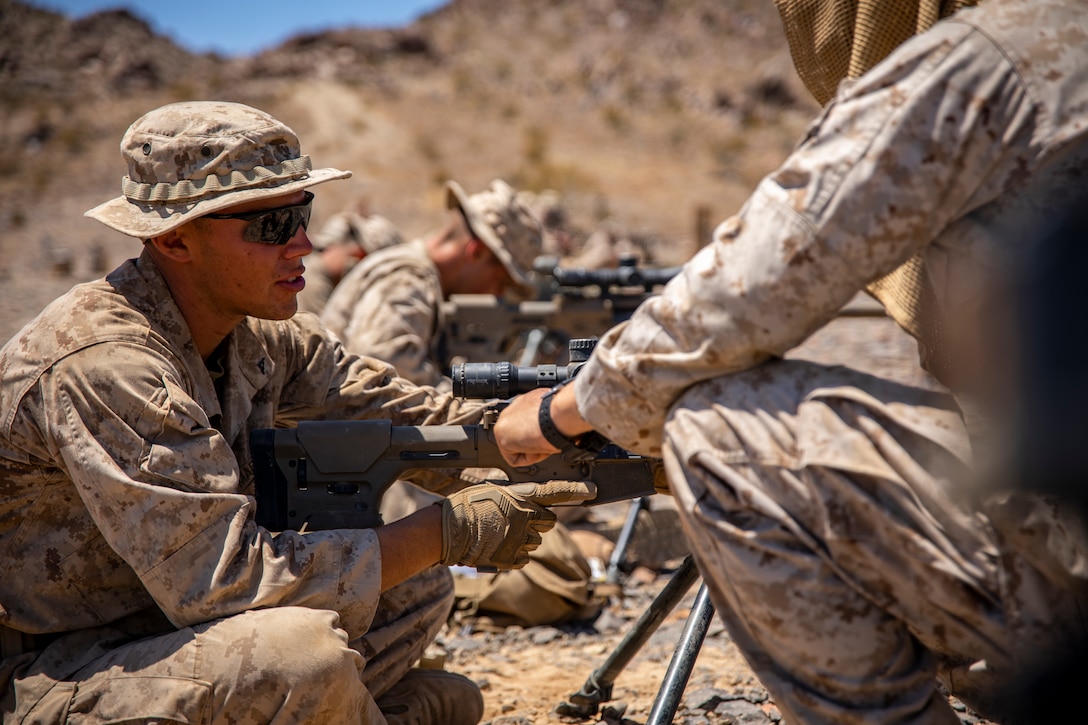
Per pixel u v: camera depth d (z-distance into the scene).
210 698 1.94
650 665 3.23
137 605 2.20
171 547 1.98
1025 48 1.55
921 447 1.61
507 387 2.30
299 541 2.09
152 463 2.00
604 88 59.03
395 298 4.34
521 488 2.24
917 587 1.60
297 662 1.96
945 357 1.79
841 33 1.96
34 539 2.13
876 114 1.58
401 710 2.43
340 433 2.31
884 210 1.57
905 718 1.65
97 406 2.02
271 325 2.51
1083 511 1.46
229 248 2.18
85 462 2.00
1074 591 1.53
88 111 47.00
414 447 2.32
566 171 44.12
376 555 2.12
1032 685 1.57
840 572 1.63
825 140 1.62
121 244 27.14
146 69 51.50
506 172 43.62
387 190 39.38
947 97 1.55
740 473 1.70
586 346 2.31
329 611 2.04
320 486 2.33
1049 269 1.48
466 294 5.20
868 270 1.60
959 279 1.63
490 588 3.63
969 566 1.57
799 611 1.65
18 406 2.07
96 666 2.05
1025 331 1.50
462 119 51.59
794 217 1.61
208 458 2.05
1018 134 1.54
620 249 11.33
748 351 1.70
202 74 53.72
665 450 1.80
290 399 2.58
